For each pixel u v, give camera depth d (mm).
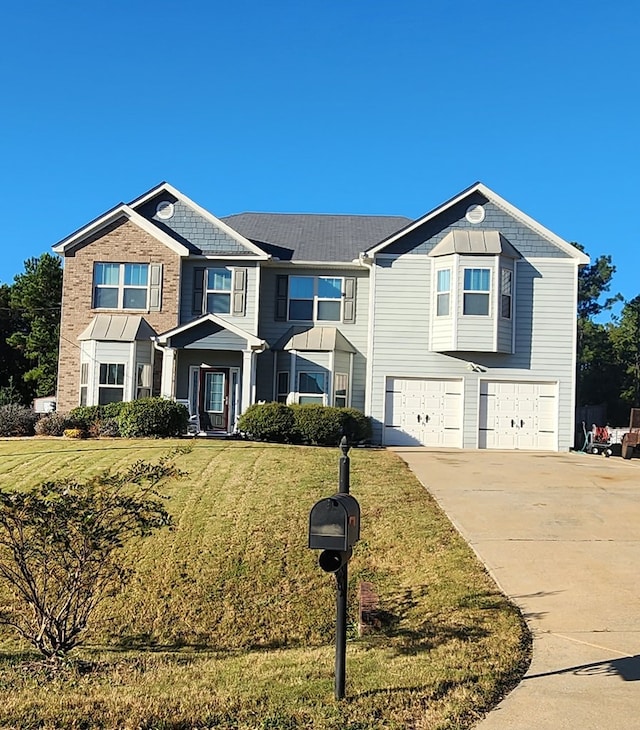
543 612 8438
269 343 26062
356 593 10000
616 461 21109
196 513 13086
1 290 46281
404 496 14219
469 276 24375
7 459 17938
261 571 10875
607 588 9250
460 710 5703
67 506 7852
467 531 11961
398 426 24844
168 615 9891
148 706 5922
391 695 6008
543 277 24953
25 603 9758
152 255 25062
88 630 9336
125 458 17766
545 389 24859
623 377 46969
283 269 26250
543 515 13039
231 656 8172
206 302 25359
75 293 25062
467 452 23031
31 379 43406
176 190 25641
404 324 24953
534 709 5793
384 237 27906
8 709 5996
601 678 6500
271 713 5688
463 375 24797
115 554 11453
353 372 25859
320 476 15859
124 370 24172
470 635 7754
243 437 23000
